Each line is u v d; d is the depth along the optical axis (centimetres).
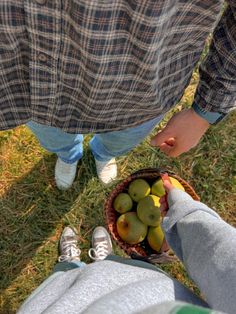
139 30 77
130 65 87
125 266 98
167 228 108
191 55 100
